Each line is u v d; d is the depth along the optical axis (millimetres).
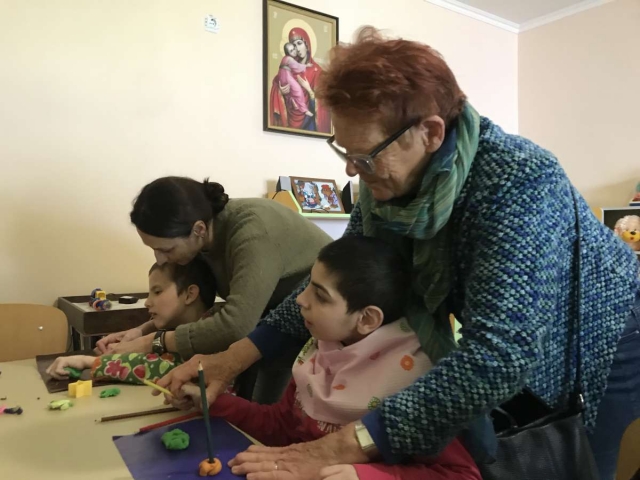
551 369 808
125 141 2072
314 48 2594
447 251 773
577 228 796
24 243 1873
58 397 981
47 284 1917
